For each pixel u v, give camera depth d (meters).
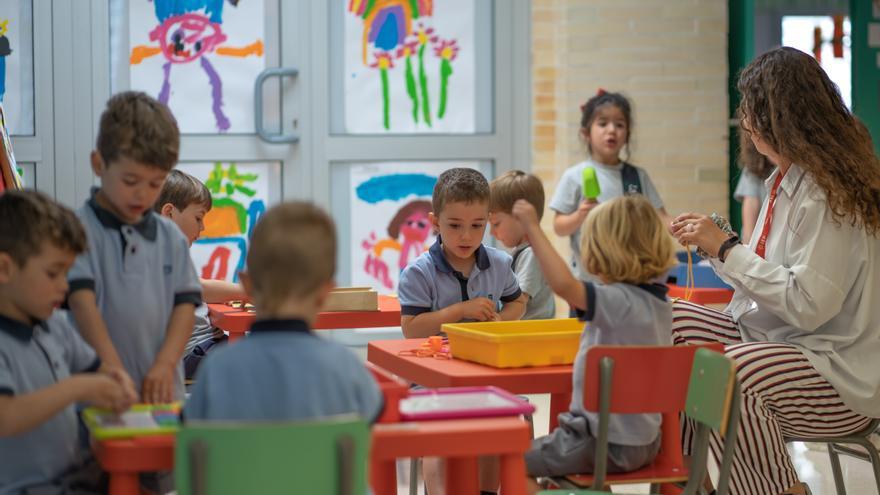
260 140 6.23
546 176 6.53
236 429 1.88
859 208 3.27
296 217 2.09
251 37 6.19
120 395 2.23
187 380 4.07
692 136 6.54
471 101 6.48
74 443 2.42
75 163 6.02
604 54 6.42
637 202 2.84
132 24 6.04
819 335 3.33
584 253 2.88
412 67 6.39
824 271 3.24
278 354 2.04
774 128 3.36
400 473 4.42
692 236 3.40
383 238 6.45
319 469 1.91
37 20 5.93
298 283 2.06
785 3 6.69
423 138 6.43
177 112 6.13
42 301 2.28
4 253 2.24
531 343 2.89
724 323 3.55
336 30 6.29
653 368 2.65
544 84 6.50
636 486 4.32
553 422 3.13
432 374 2.86
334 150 6.32
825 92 3.38
